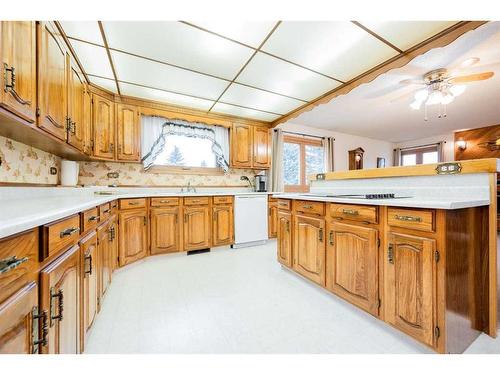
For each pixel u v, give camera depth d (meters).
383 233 1.38
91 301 1.35
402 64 2.14
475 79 2.45
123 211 2.44
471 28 1.69
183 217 2.96
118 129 2.86
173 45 1.94
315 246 1.91
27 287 0.69
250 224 3.48
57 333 0.87
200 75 2.46
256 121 4.04
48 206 1.10
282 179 4.36
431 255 1.14
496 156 5.13
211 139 3.67
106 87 2.69
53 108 1.45
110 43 1.88
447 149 5.87
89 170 2.95
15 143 1.62
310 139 5.21
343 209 1.63
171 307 1.69
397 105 3.84
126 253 2.46
